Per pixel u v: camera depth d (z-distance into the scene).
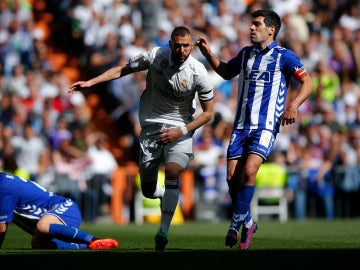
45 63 65.50
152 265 21.73
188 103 28.81
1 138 56.22
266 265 21.41
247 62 27.98
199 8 68.94
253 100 27.83
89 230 43.97
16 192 28.08
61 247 28.84
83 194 55.03
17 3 67.75
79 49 68.50
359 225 47.72
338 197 57.50
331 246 28.80
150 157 29.25
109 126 63.78
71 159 55.94
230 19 69.62
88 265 21.89
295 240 33.75
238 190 27.30
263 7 70.94
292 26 69.44
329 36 71.50
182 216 55.00
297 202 57.09
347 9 73.62
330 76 65.31
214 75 63.06
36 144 56.59
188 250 27.19
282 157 56.97
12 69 64.00
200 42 28.66
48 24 70.31
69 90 28.03
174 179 27.58
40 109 60.34
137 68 28.38
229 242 26.89
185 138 28.23
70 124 59.59
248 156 27.58
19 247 31.00
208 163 56.25
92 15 67.25
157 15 68.19
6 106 59.28
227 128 58.25
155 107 28.95
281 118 27.92
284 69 27.78
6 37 65.56
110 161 57.00
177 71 27.81
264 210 56.22
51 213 28.66
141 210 54.97
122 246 30.44
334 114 62.94
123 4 68.56
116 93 63.66
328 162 57.72
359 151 58.88
